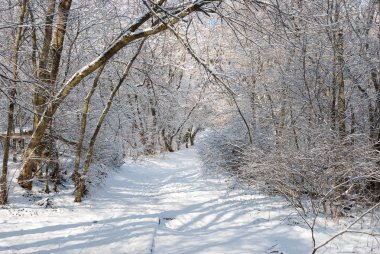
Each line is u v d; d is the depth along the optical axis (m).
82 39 12.12
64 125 12.88
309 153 8.45
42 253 6.29
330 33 10.40
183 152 28.73
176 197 12.51
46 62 10.50
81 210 9.70
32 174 11.70
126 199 11.98
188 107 29.72
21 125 11.38
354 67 10.91
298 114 11.55
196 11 7.03
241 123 16.41
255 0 6.82
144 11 8.25
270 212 9.45
